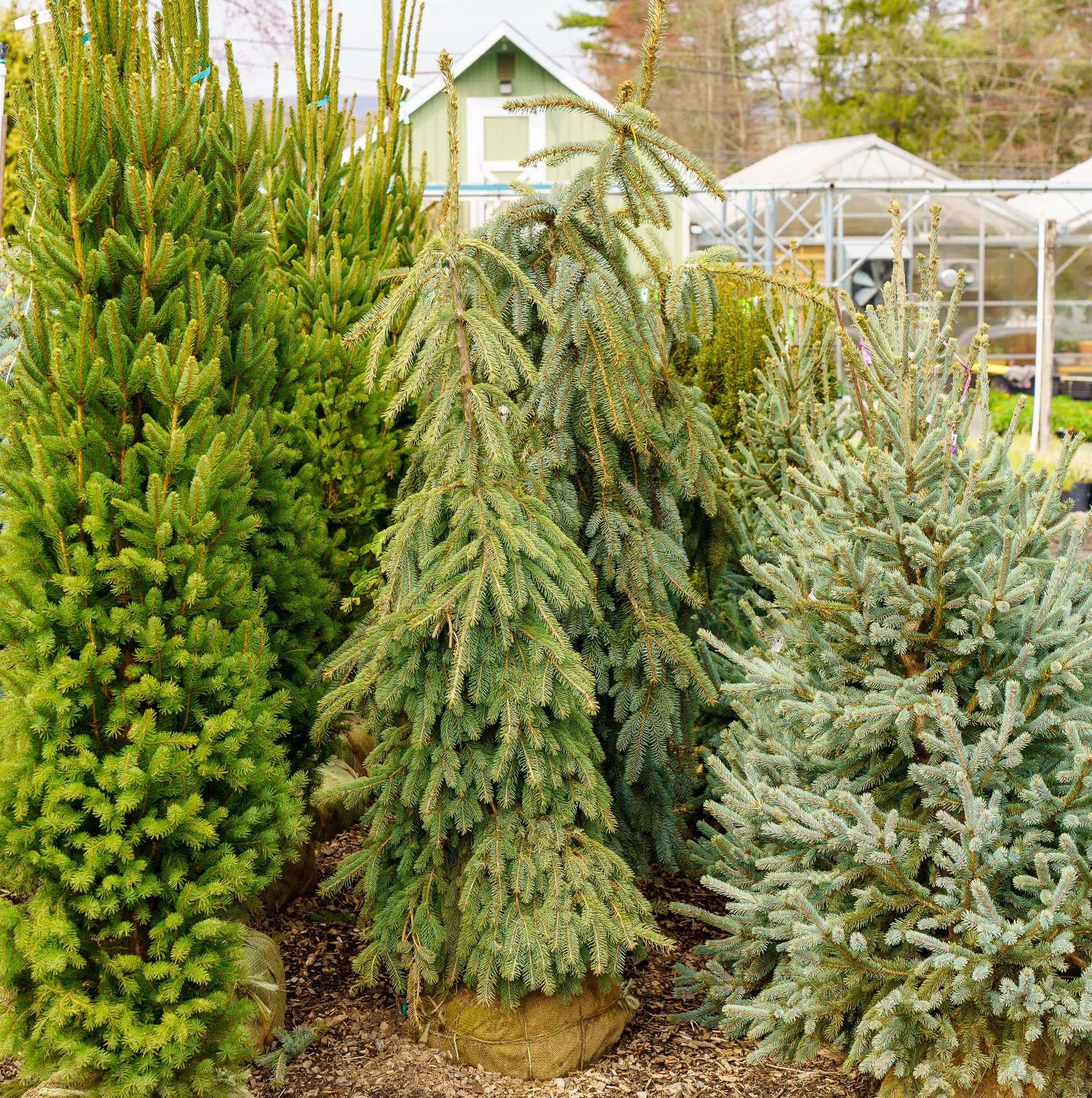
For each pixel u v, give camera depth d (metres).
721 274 4.35
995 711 3.35
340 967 4.03
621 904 3.53
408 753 3.58
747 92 43.66
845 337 3.61
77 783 2.88
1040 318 18.86
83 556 2.93
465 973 3.51
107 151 3.20
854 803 3.19
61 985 2.92
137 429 3.21
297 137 5.44
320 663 4.20
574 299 3.85
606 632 4.03
